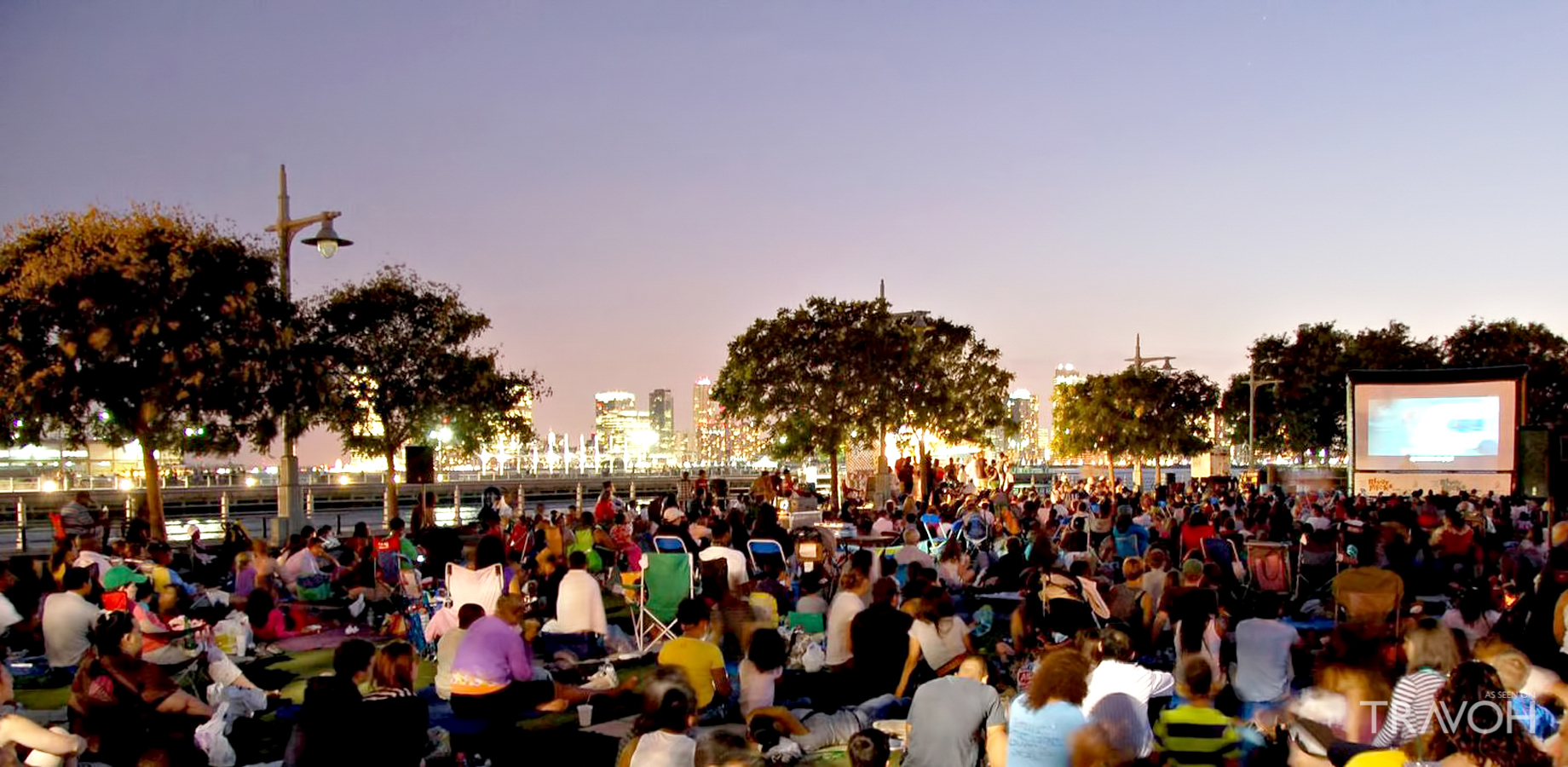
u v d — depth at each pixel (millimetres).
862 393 36094
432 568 19297
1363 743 7504
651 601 14477
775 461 38375
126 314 22875
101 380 23031
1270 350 61438
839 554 23438
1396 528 19734
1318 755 7129
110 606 12969
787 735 9719
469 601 13539
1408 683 7434
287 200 25531
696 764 5840
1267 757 8547
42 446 26016
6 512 43000
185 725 9531
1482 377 37531
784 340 36531
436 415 32250
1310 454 61469
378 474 80438
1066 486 42656
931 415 37219
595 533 20656
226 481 65250
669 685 6914
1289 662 10078
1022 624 11930
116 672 9219
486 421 33812
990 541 23672
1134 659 8578
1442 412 38031
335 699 7477
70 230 23406
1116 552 21297
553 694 10891
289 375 25172
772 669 10125
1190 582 13000
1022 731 6758
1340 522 22984
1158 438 59469
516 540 21391
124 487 51250
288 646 14930
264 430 24906
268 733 10336
